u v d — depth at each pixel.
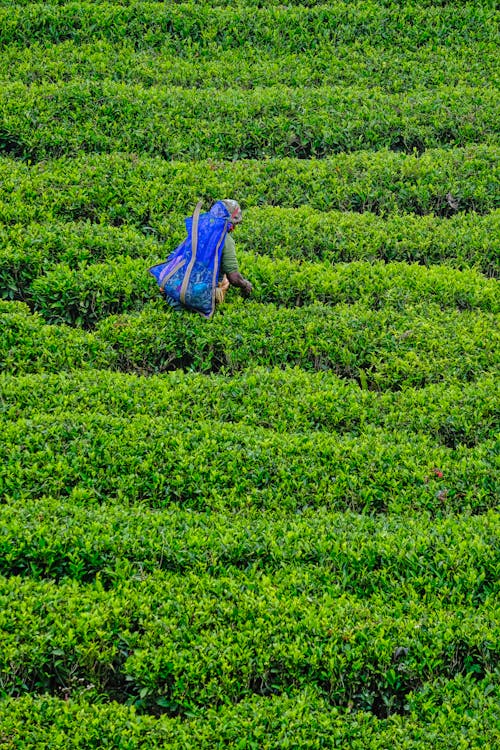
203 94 31.73
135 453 19.48
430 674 15.82
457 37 35.66
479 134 31.20
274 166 28.88
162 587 16.72
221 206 22.48
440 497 19.05
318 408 21.08
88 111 30.36
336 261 26.09
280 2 37.34
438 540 17.81
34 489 18.58
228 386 21.53
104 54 33.88
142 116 30.47
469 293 24.62
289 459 19.69
